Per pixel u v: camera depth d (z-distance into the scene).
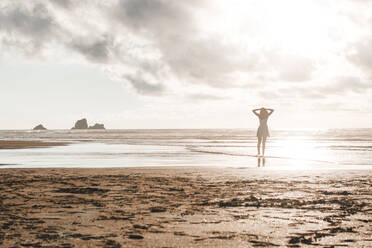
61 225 3.81
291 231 3.56
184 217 4.20
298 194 5.85
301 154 16.91
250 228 3.69
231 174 8.70
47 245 3.09
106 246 3.06
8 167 11.41
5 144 28.88
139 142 33.75
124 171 9.40
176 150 20.47
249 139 43.16
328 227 3.72
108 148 23.00
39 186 6.82
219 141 36.31
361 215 4.30
